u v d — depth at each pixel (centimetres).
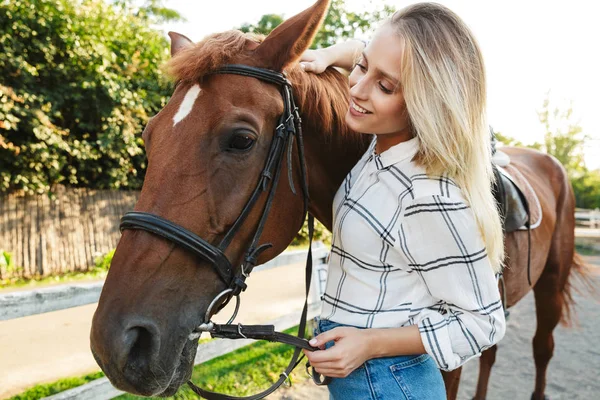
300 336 129
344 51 153
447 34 104
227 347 303
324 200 148
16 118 717
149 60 980
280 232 128
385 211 108
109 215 867
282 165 124
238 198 112
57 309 223
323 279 405
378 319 109
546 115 2462
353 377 110
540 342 301
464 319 103
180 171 107
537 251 243
